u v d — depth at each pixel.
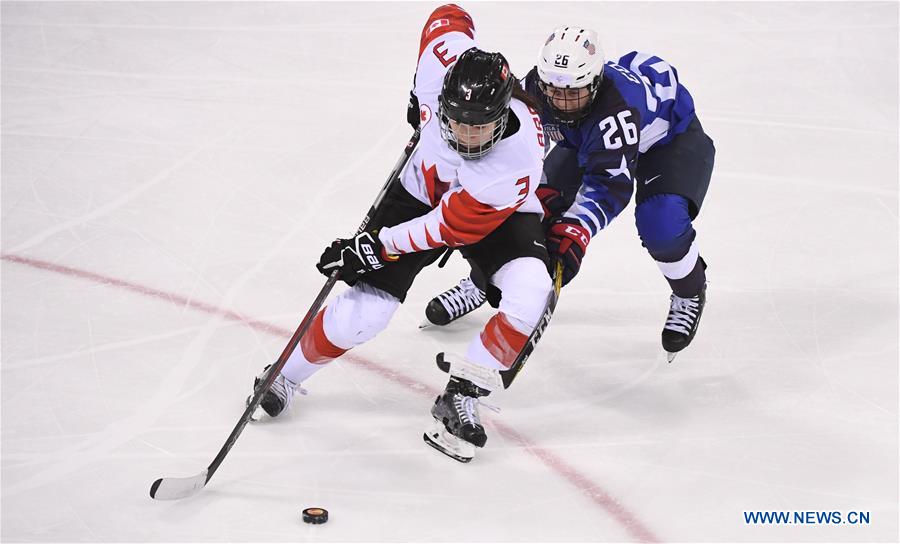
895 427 8.89
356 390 9.38
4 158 13.89
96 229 12.13
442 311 10.32
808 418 9.03
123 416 8.74
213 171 13.80
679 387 9.54
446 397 8.35
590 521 7.67
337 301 8.30
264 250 11.84
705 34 18.77
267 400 8.64
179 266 11.38
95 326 10.14
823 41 18.45
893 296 11.13
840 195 13.45
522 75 16.78
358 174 13.84
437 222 7.52
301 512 7.62
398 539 7.37
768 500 7.95
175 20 19.30
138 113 15.52
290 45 18.28
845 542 7.49
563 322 10.70
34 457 8.12
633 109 8.45
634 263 11.98
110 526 7.35
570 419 9.02
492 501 7.87
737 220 12.81
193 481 7.52
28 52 17.67
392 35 18.83
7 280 10.91
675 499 7.95
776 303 11.03
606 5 20.02
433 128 7.76
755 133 15.18
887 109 16.05
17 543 7.10
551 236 8.38
